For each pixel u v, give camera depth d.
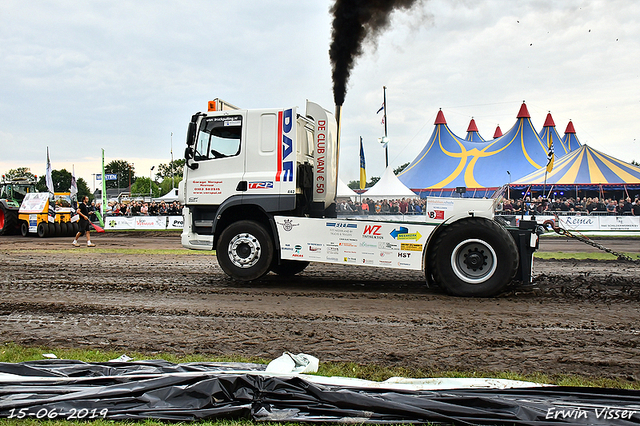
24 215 21.23
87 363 3.85
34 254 13.10
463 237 6.84
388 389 3.30
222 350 4.45
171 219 26.69
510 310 6.07
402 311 6.05
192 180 8.09
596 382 3.59
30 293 7.29
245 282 8.29
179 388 3.15
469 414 2.94
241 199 7.78
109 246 16.14
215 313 5.95
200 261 11.48
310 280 8.62
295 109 7.62
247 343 4.68
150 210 28.83
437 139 36.06
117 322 5.52
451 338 4.84
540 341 4.71
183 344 4.64
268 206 7.70
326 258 7.45
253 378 3.27
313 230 7.52
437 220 7.01
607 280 8.22
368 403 2.99
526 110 34.09
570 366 4.00
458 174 33.00
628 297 6.82
